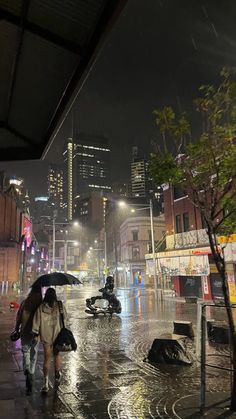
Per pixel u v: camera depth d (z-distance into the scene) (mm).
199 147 5980
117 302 18719
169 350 8461
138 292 43031
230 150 5934
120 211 81562
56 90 4547
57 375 6723
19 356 9305
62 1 3324
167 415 5117
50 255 117062
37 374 7578
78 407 5523
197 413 5164
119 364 8375
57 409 5438
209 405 5516
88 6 3336
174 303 26594
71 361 8734
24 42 3949
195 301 26297
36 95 4789
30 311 6699
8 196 52312
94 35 3605
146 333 12820
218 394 6082
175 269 32406
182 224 33250
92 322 16266
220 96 5977
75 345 6523
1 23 3727
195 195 6160
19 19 3652
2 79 4680
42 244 116875
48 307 6559
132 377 7258
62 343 6395
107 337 12156
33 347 6695
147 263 37344
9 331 13609
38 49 3986
